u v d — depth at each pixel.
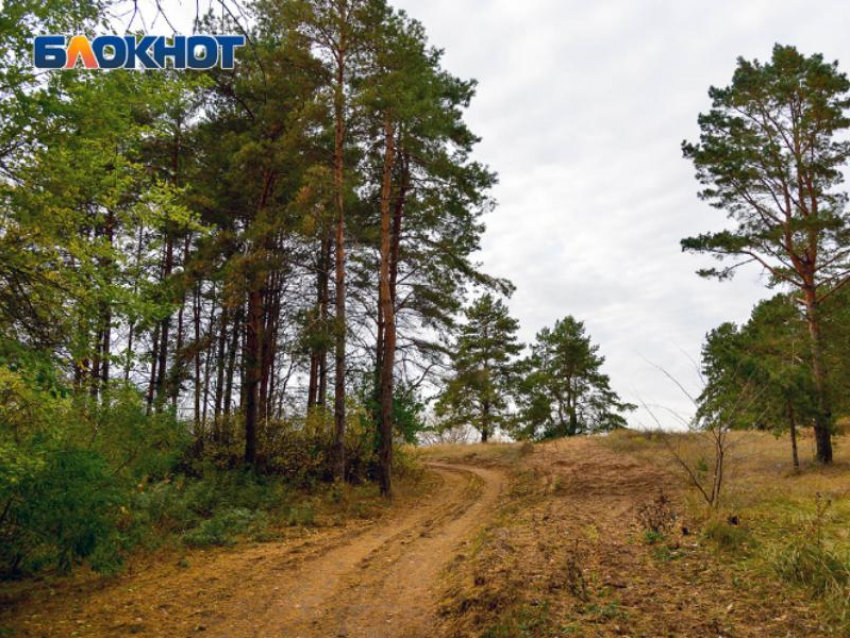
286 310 19.48
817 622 5.37
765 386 16.03
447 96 20.55
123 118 6.51
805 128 19.89
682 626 5.45
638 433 26.83
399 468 22.00
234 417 19.30
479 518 14.05
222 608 6.95
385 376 18.03
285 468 17.98
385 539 11.34
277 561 9.25
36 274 6.15
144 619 6.52
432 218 19.67
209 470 16.14
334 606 7.04
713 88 21.45
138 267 7.47
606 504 14.52
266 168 16.66
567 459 23.64
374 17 16.38
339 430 16.92
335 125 17.16
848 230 18.50
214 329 17.95
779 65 20.44
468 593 6.87
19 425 6.24
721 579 6.88
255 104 18.31
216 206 17.89
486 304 40.28
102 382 7.66
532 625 5.62
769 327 20.44
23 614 6.66
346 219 20.23
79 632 6.12
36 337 6.21
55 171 5.82
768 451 21.84
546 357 41.69
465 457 30.38
